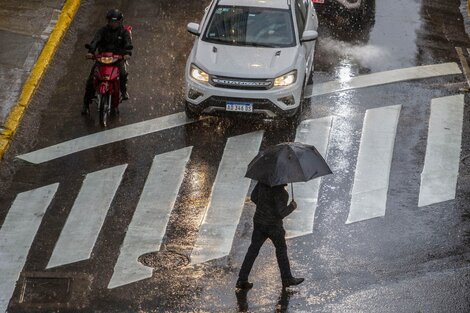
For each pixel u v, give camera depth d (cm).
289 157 2355
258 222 2453
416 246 2762
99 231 2820
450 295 2516
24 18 4256
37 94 3725
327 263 2667
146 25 4406
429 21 4628
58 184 3097
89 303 2473
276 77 3391
